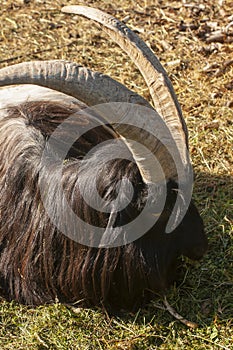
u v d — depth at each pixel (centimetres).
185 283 807
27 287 796
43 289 790
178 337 752
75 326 775
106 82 641
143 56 677
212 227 879
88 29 1344
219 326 757
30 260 771
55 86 640
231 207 909
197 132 1044
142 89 1155
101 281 736
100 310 784
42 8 1428
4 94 890
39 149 757
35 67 638
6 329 785
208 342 745
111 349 746
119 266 723
